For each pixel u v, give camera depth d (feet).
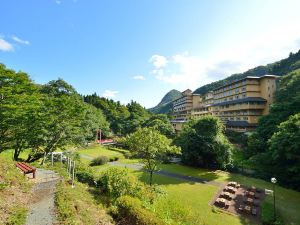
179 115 367.86
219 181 109.40
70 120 97.30
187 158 139.13
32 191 42.09
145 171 126.00
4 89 58.90
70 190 45.06
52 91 140.77
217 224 64.23
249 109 206.08
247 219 69.77
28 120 74.33
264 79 211.41
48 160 97.96
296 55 296.10
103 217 37.22
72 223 29.78
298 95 151.23
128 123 313.73
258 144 144.56
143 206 43.37
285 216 72.13
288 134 98.63
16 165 55.16
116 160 160.04
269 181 112.57
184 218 53.83
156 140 93.61
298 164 97.96
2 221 27.71
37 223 29.30
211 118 139.54
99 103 376.27
